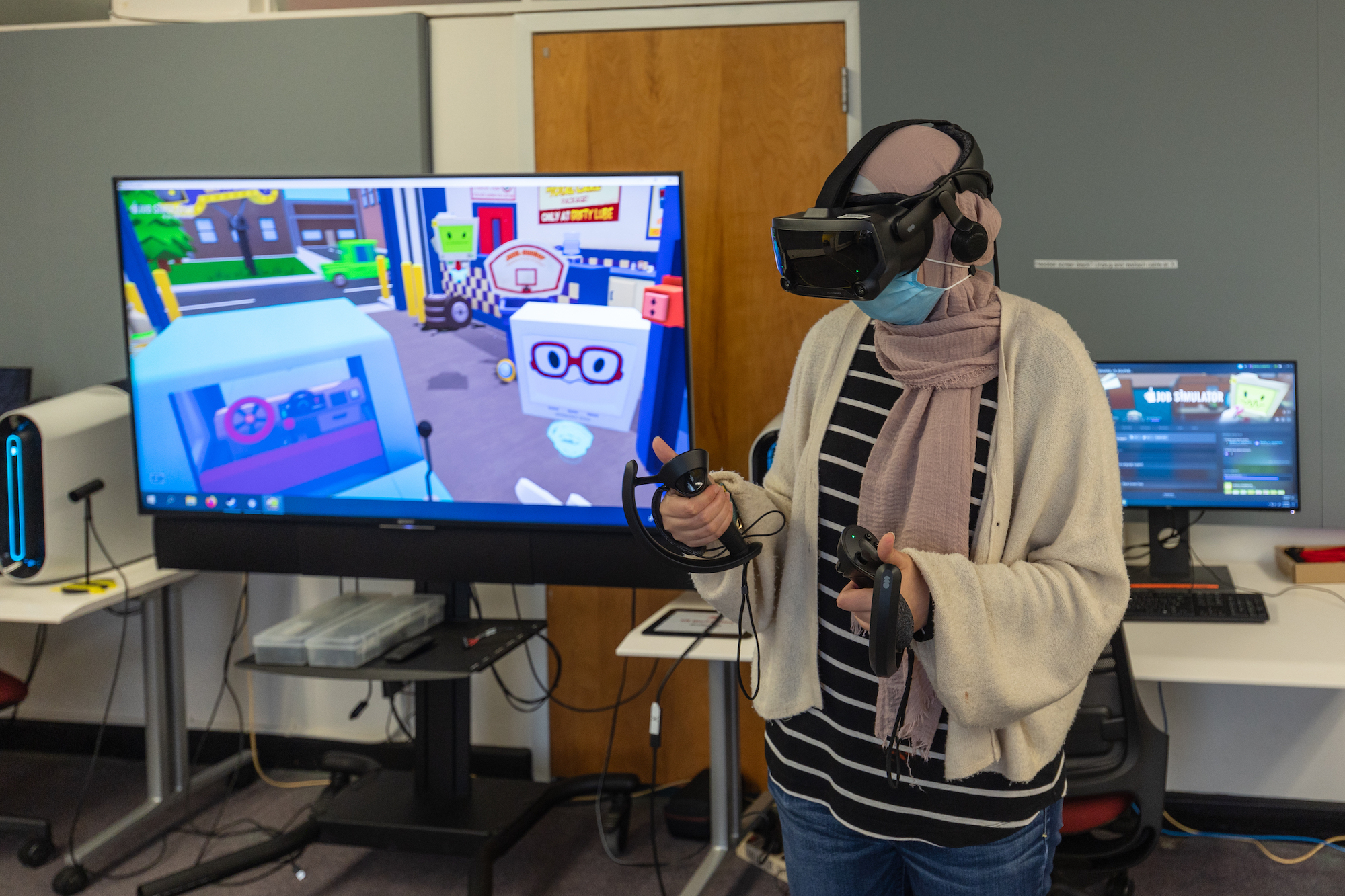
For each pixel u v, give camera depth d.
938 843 1.06
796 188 2.45
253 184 2.12
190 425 2.26
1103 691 1.72
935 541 1.01
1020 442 1.01
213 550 2.33
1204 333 2.34
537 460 2.14
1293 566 2.20
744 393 2.53
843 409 1.13
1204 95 2.28
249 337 2.20
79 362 2.77
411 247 2.10
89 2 2.88
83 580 2.35
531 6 2.50
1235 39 2.25
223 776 2.84
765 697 1.18
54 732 3.00
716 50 2.44
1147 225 2.33
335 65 2.57
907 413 1.06
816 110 2.42
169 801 2.61
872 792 1.08
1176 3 2.26
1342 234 2.25
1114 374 2.22
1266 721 2.42
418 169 2.56
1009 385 1.01
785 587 1.16
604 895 2.26
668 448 1.05
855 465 1.10
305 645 2.06
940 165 0.98
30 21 2.85
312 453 2.23
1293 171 2.26
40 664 2.98
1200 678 1.73
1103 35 2.30
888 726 1.04
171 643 2.61
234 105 2.62
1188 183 2.30
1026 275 2.39
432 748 2.31
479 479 2.17
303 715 2.90
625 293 2.03
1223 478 2.19
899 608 0.88
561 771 2.76
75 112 2.68
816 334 1.22
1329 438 2.30
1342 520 2.31
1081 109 2.33
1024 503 0.99
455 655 2.11
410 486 2.20
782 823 1.20
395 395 2.17
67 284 2.74
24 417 2.29
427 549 2.22
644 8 2.45
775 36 2.41
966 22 2.34
